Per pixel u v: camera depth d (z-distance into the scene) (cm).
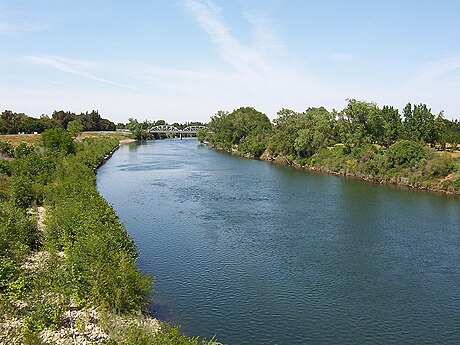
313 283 2970
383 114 10881
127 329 1939
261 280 2994
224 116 19025
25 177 5131
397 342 2269
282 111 14000
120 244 2714
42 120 15262
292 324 2405
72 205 3534
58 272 2458
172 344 1580
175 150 15538
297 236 4072
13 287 2247
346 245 3816
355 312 2570
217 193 6303
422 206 5534
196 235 4028
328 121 11281
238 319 2434
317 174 8831
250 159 12212
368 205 5556
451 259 3500
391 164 7912
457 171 6919
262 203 5591
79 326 2041
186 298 2677
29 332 1914
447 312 2603
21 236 3009
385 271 3222
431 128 9594
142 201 5625
